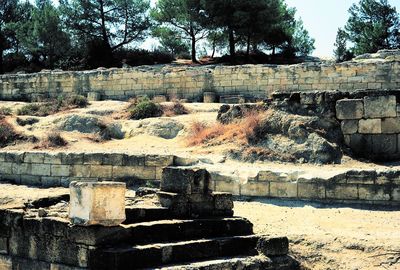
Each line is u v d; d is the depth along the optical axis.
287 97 24.23
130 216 13.53
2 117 33.94
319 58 70.19
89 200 12.01
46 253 13.05
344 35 69.62
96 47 70.44
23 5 78.50
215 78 43.31
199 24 65.31
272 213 17.80
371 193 18.42
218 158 22.27
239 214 17.55
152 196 15.99
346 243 14.08
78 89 47.31
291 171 19.66
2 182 24.25
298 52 73.69
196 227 13.86
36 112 38.34
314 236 14.61
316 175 19.19
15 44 76.19
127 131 31.30
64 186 23.39
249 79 42.38
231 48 65.81
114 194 12.36
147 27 72.06
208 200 14.94
